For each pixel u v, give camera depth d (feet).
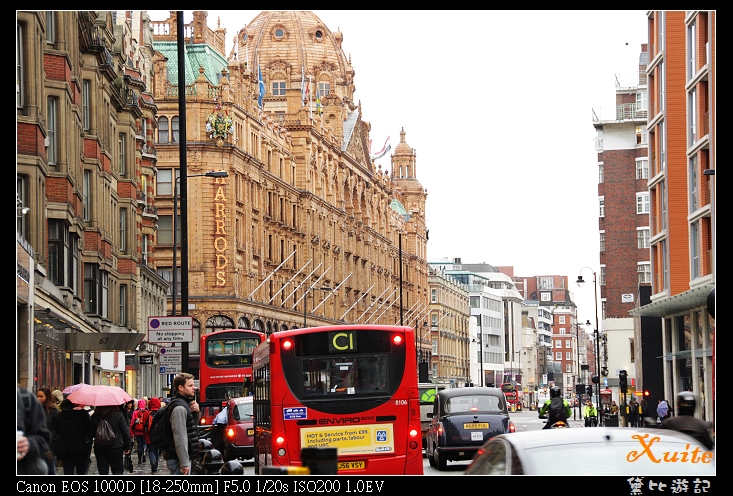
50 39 137.59
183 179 108.68
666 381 208.44
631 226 349.41
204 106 287.69
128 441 78.74
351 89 503.61
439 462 109.19
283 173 347.97
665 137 200.64
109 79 182.39
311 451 33.58
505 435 36.37
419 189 600.39
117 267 199.21
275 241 331.98
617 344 348.59
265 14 513.45
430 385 171.12
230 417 122.83
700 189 176.96
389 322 489.67
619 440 34.06
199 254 284.00
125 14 259.19
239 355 161.38
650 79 220.02
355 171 440.04
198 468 61.67
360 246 444.96
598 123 350.23
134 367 230.07
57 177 136.87
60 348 134.41
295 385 72.13
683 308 189.57
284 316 332.39
